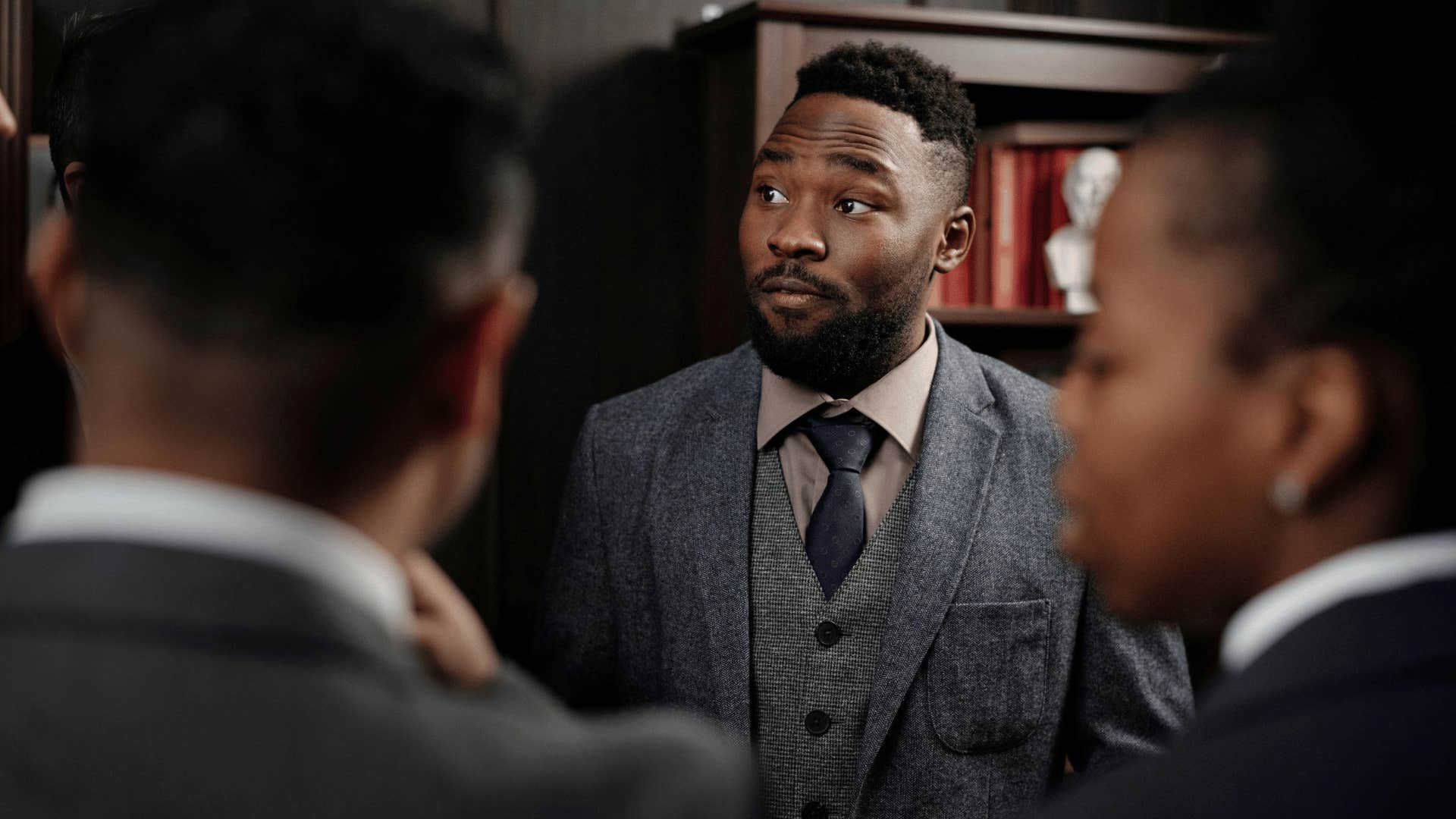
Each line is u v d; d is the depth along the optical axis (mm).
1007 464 1381
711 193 2293
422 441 479
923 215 1349
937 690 1285
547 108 2311
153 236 418
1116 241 547
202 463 432
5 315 1718
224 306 417
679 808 438
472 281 463
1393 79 469
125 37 443
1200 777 454
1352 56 480
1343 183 467
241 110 420
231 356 423
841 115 1336
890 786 1277
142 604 401
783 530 1354
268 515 428
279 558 423
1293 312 476
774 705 1315
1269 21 525
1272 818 425
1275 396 491
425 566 648
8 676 388
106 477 429
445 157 445
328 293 421
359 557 452
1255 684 472
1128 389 536
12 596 406
